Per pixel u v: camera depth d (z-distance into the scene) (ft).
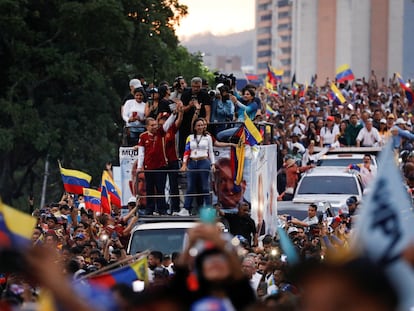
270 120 359.25
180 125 169.07
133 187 170.71
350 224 177.06
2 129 330.95
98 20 341.00
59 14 349.41
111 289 62.39
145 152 165.68
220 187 166.20
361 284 32.91
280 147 277.85
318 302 33.12
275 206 197.06
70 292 37.04
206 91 173.68
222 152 166.71
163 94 177.37
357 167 247.70
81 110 354.13
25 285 74.90
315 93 472.85
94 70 346.13
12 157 365.61
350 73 485.15
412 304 39.11
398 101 395.14
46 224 170.71
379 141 287.89
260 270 122.72
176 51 452.35
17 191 375.66
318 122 301.63
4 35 342.44
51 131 341.00
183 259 47.91
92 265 120.47
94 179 356.18
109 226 162.71
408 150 279.90
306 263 34.35
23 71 343.26
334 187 238.07
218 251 47.55
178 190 165.68
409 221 43.62
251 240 165.68
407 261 41.24
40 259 37.04
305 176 240.94
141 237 152.66
